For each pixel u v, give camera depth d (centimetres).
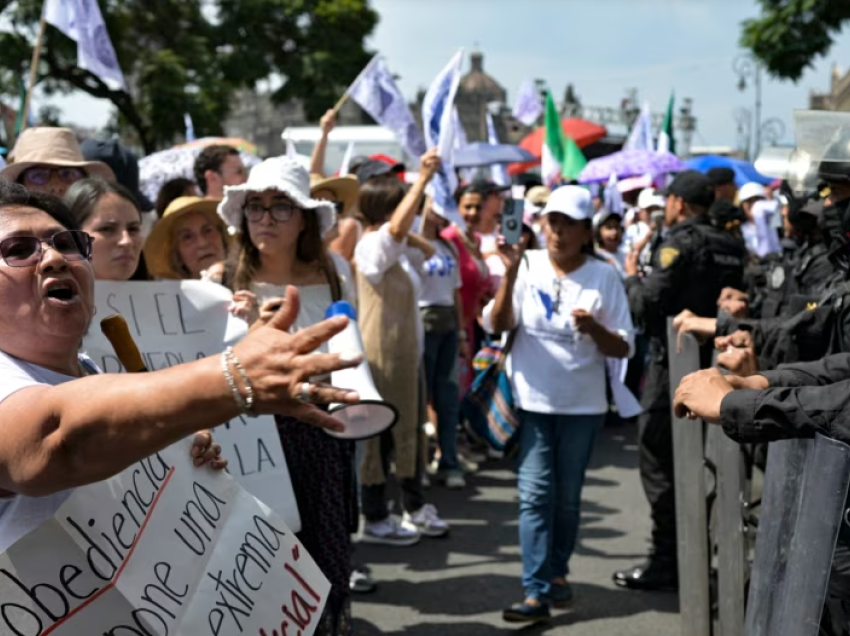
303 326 367
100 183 324
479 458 786
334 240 620
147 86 2600
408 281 553
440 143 586
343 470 366
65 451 154
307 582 220
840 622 258
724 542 379
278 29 3003
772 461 255
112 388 153
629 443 869
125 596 175
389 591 507
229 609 197
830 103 2484
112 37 2628
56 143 449
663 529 502
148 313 313
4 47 2375
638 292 489
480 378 466
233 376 150
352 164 849
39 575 168
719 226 521
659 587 504
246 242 372
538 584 454
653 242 518
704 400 238
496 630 457
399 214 532
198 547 196
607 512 650
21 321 176
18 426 155
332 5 2966
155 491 192
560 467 467
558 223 452
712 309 487
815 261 389
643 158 1220
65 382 172
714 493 405
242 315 338
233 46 2986
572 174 1021
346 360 151
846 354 262
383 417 319
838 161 271
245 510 214
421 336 572
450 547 577
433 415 751
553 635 450
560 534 472
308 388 150
